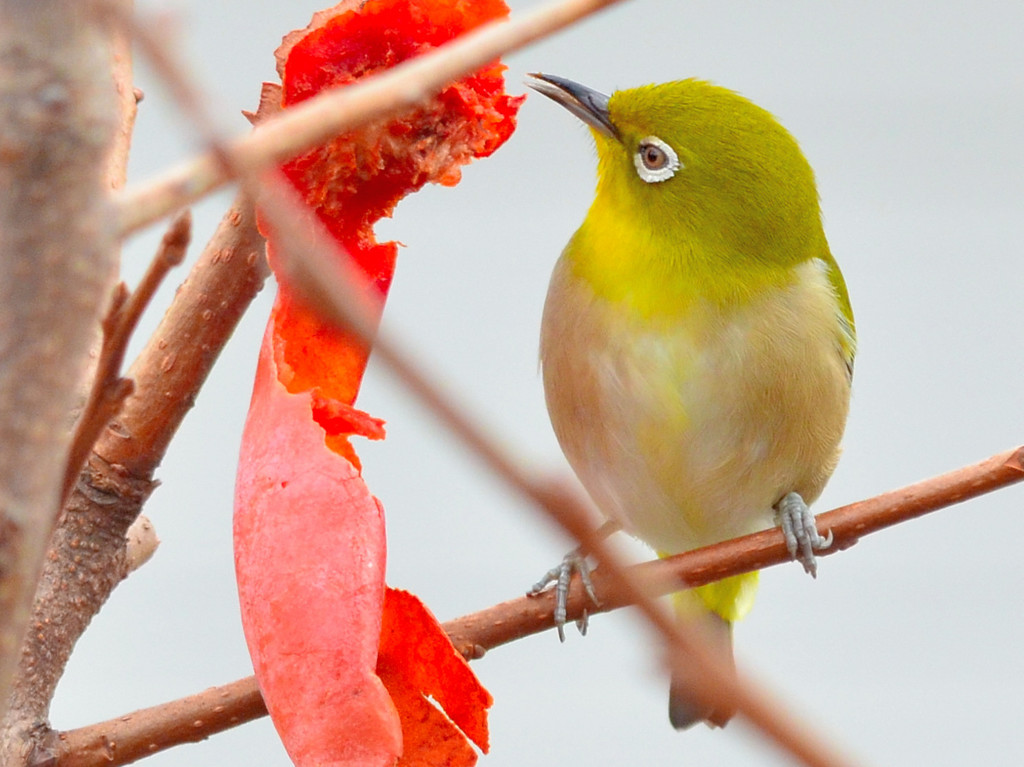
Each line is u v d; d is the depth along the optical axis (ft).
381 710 5.64
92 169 2.85
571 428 6.79
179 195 2.98
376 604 5.79
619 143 6.75
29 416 2.97
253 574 5.90
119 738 6.47
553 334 6.77
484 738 6.41
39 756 6.46
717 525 6.80
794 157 6.77
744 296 6.74
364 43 6.46
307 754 5.62
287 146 3.14
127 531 6.47
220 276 6.45
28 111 2.75
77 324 2.94
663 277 6.75
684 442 6.76
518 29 3.49
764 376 6.75
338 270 2.94
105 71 2.85
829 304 6.77
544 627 6.60
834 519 6.64
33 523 3.09
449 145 6.49
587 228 6.77
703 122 6.74
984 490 6.62
